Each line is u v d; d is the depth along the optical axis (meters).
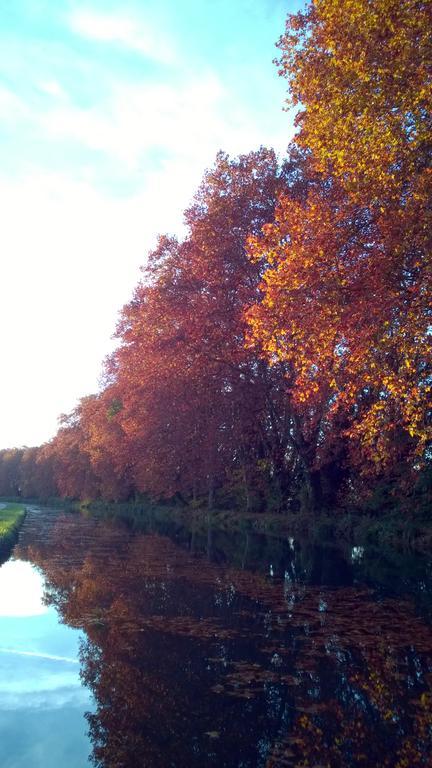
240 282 28.20
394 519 24.58
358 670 7.40
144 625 9.86
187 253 30.33
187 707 6.19
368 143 10.89
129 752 5.13
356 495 28.97
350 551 21.84
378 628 9.64
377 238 13.13
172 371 31.17
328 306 11.80
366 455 23.77
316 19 14.60
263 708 6.12
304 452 30.61
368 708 6.13
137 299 36.44
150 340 30.86
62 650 8.32
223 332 28.72
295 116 15.37
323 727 5.69
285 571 16.45
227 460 44.59
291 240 13.48
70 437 85.06
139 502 64.38
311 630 9.52
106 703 6.30
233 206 27.70
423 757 5.06
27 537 27.77
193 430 41.12
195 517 44.44
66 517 50.31
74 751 5.16
